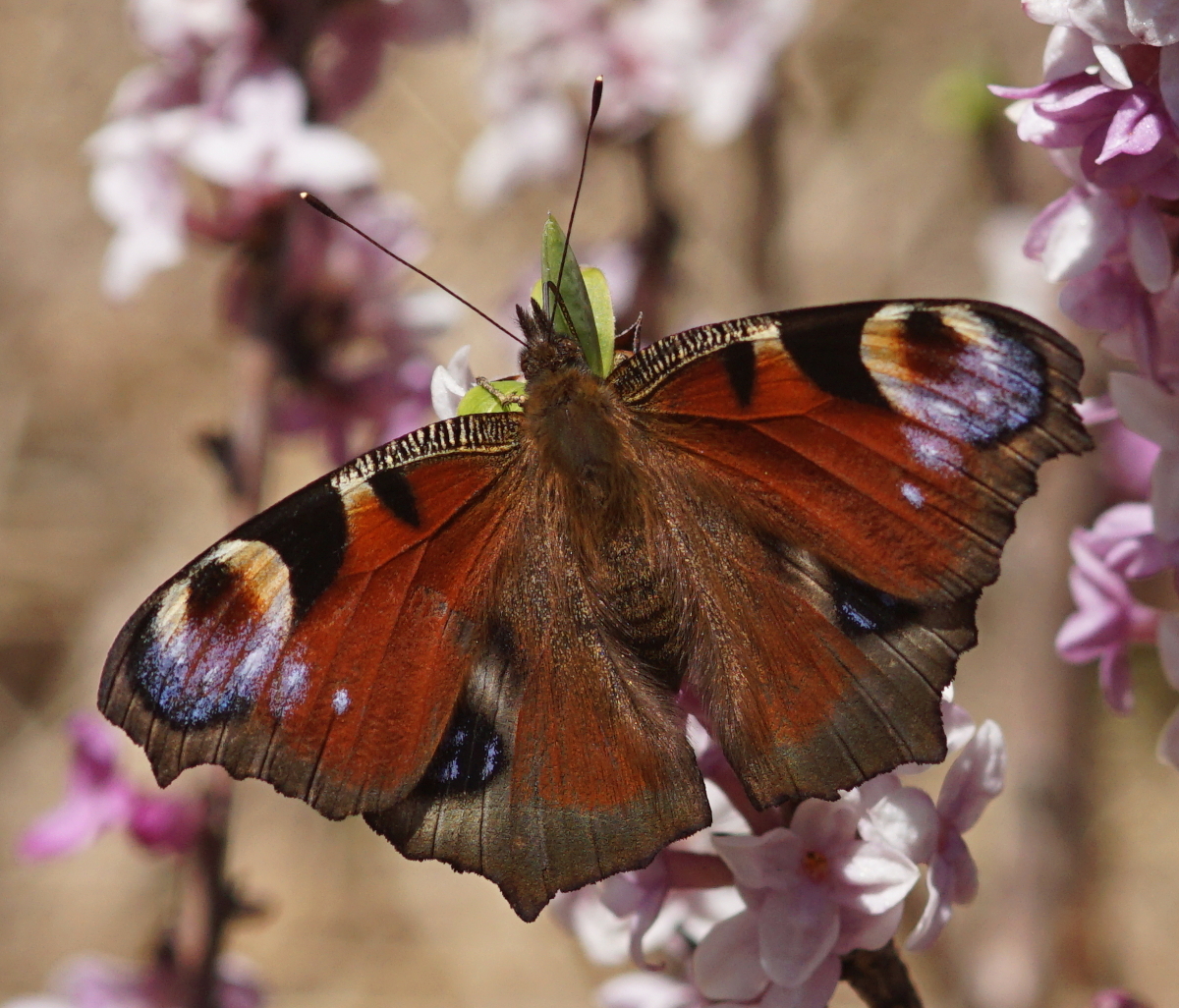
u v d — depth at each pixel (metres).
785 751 0.56
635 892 0.57
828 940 0.55
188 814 0.62
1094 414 0.57
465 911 1.02
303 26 0.62
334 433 0.63
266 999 0.63
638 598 0.56
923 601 0.56
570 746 0.56
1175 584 0.57
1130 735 1.00
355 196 0.63
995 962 0.71
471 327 1.02
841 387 0.56
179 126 0.62
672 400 0.56
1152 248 0.56
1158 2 0.55
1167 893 0.95
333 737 0.56
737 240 0.79
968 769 0.56
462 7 0.63
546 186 0.74
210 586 0.56
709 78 0.70
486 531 0.56
